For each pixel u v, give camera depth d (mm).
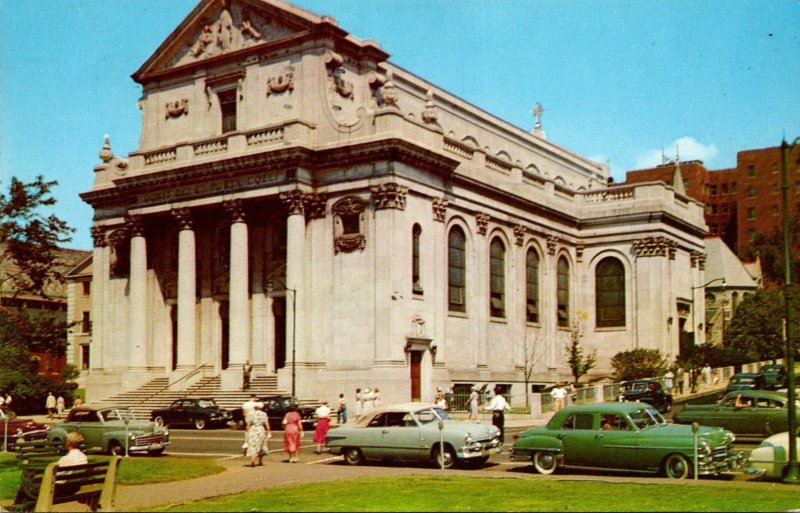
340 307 56312
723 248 103812
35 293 38375
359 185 56438
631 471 26391
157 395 60125
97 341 68812
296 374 55625
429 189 58906
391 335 54281
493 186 66125
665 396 53500
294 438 32625
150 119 67375
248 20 63000
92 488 19516
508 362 67562
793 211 97125
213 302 62844
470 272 63500
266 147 58812
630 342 75625
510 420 50500
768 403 33875
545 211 73438
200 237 63938
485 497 21078
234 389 57469
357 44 62406
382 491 22422
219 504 21000
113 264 68312
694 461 25359
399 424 30562
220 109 64625
